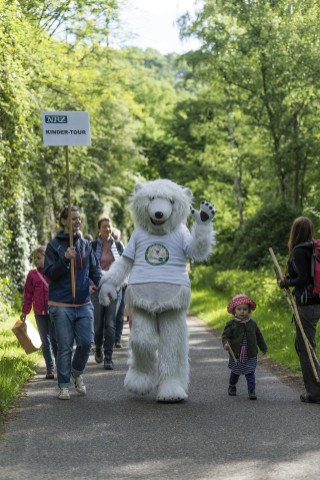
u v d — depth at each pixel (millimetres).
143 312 9000
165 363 8805
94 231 36094
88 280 9109
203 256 8906
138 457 6270
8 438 6930
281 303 17406
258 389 9398
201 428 7258
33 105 17641
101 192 35906
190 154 50812
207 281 32656
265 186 35031
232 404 8453
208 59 32312
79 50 24688
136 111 36812
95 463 6117
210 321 19000
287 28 23719
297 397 8805
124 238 40844
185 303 8953
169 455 6309
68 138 9484
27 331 10180
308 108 27562
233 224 45031
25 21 15820
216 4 30438
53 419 7730
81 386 9141
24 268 21891
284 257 25312
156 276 8922
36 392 9320
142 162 40031
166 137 57875
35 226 26297
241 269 29234
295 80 23719
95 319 11781
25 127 17469
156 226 9008
